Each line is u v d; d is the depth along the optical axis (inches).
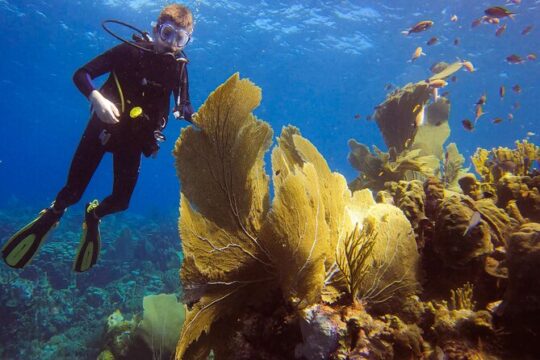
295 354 64.3
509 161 138.3
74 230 693.9
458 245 78.5
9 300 333.1
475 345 63.3
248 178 74.5
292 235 67.5
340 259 70.9
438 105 241.6
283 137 120.5
